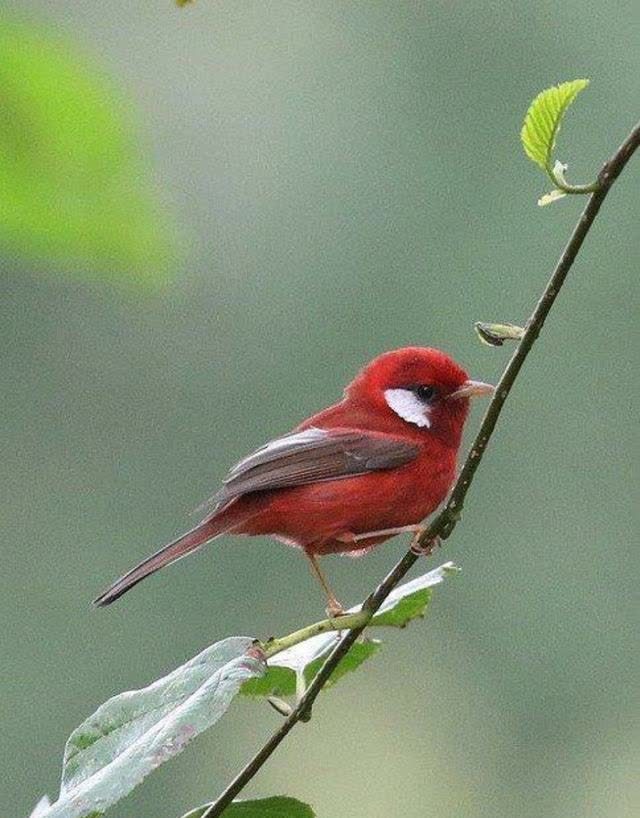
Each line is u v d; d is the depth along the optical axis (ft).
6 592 53.06
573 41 50.14
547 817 52.49
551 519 52.26
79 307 52.70
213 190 47.06
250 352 51.88
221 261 48.42
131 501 53.36
